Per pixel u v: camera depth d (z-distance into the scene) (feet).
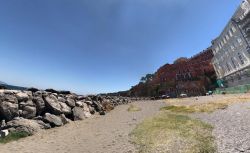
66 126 68.13
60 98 84.07
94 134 54.95
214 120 60.59
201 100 152.76
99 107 123.44
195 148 34.68
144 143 40.81
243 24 203.92
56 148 41.55
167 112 96.43
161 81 467.93
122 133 53.42
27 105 62.64
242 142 35.78
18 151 38.83
